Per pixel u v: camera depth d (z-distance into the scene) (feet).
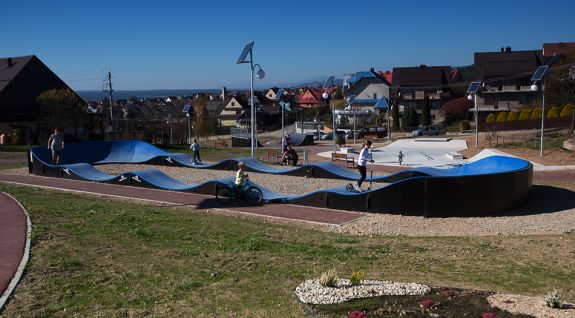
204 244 33.14
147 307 21.79
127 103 430.20
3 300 22.00
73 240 32.27
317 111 322.55
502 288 25.67
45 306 21.58
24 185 65.10
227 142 184.75
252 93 93.45
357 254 32.48
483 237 39.55
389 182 67.67
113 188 62.95
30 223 36.40
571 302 23.24
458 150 115.44
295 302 22.39
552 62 227.40
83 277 25.32
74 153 94.07
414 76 262.47
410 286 23.99
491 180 47.88
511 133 148.97
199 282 25.02
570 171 76.54
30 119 163.73
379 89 269.85
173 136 206.18
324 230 42.75
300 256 31.04
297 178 73.77
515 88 223.10
